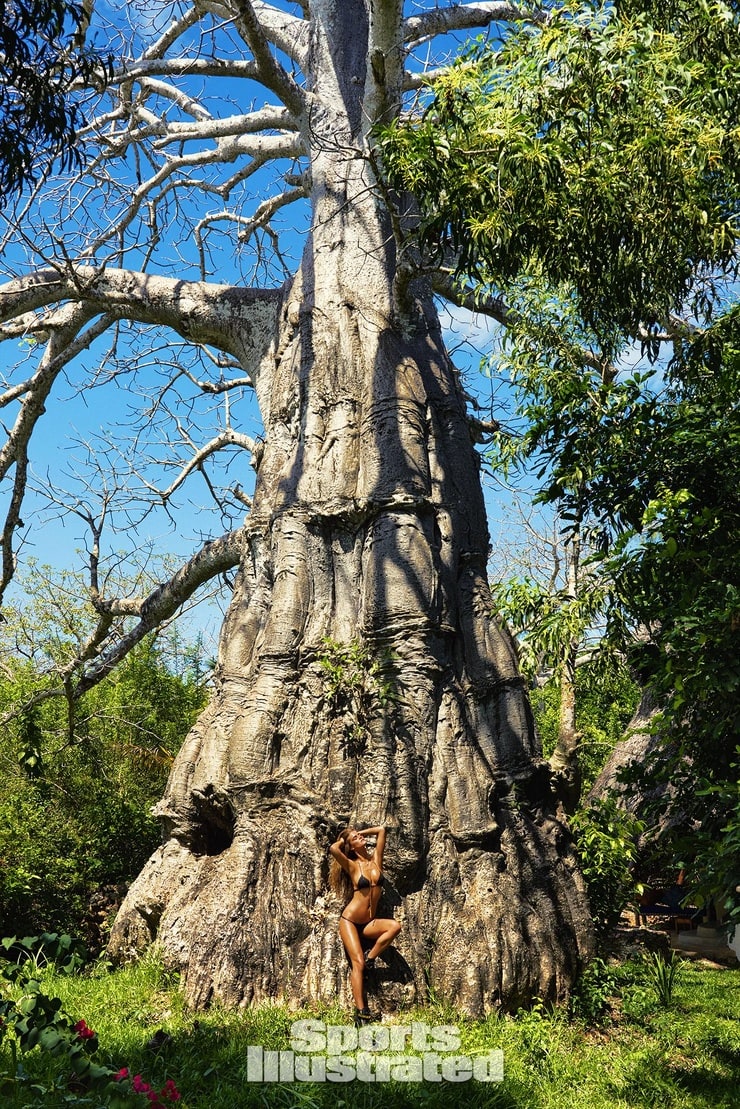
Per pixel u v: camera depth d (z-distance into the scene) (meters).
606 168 7.74
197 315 13.17
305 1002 8.77
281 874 9.45
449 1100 7.13
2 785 14.42
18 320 14.12
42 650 16.73
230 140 14.09
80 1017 8.20
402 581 10.29
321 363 11.70
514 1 8.19
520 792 10.32
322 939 9.05
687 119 7.75
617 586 7.45
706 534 6.96
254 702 10.17
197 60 12.57
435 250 8.79
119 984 9.18
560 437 7.95
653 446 7.54
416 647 10.12
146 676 17.20
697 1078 7.96
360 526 10.91
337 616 10.70
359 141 12.51
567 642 8.04
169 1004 8.68
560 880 10.20
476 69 7.79
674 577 7.04
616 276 8.54
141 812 15.01
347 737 9.98
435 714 10.08
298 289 12.44
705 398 7.73
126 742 16.16
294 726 10.09
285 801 9.80
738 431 6.92
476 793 9.89
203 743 10.77
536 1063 7.99
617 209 7.94
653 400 7.73
